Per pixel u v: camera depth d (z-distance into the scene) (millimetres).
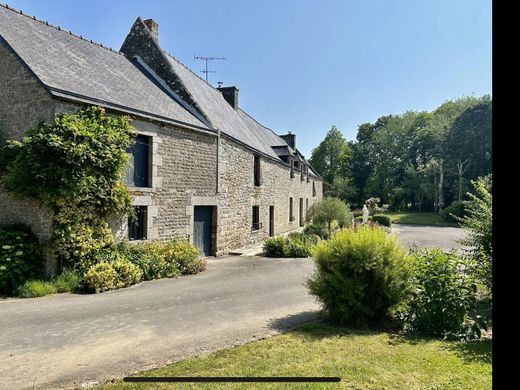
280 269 9578
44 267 7219
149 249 8570
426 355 3680
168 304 5969
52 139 6848
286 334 4422
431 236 19797
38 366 3525
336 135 51500
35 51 8117
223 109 15477
